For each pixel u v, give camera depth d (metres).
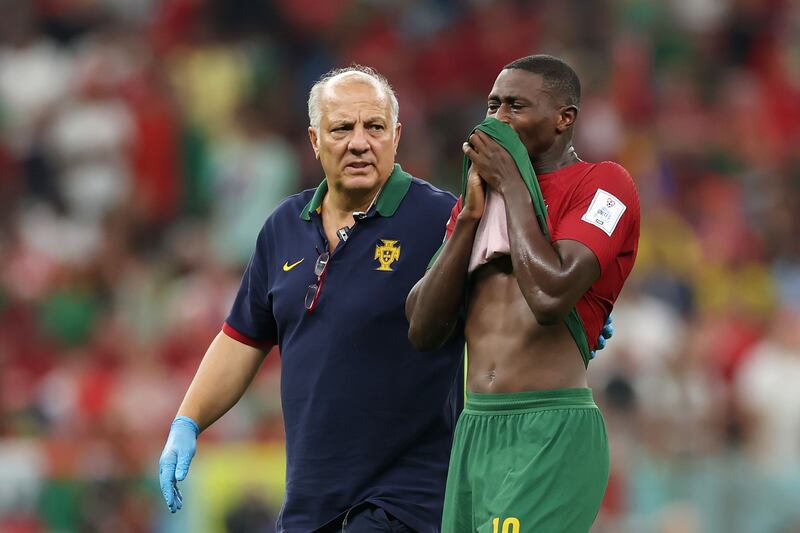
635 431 40.19
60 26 60.41
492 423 16.67
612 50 62.59
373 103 19.58
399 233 19.78
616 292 17.12
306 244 20.11
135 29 61.06
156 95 56.22
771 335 46.38
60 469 35.91
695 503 36.19
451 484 17.05
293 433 19.95
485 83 62.69
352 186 19.56
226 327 20.98
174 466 19.91
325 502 19.66
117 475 36.06
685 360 44.09
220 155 54.28
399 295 19.61
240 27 61.69
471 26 63.44
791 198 57.25
